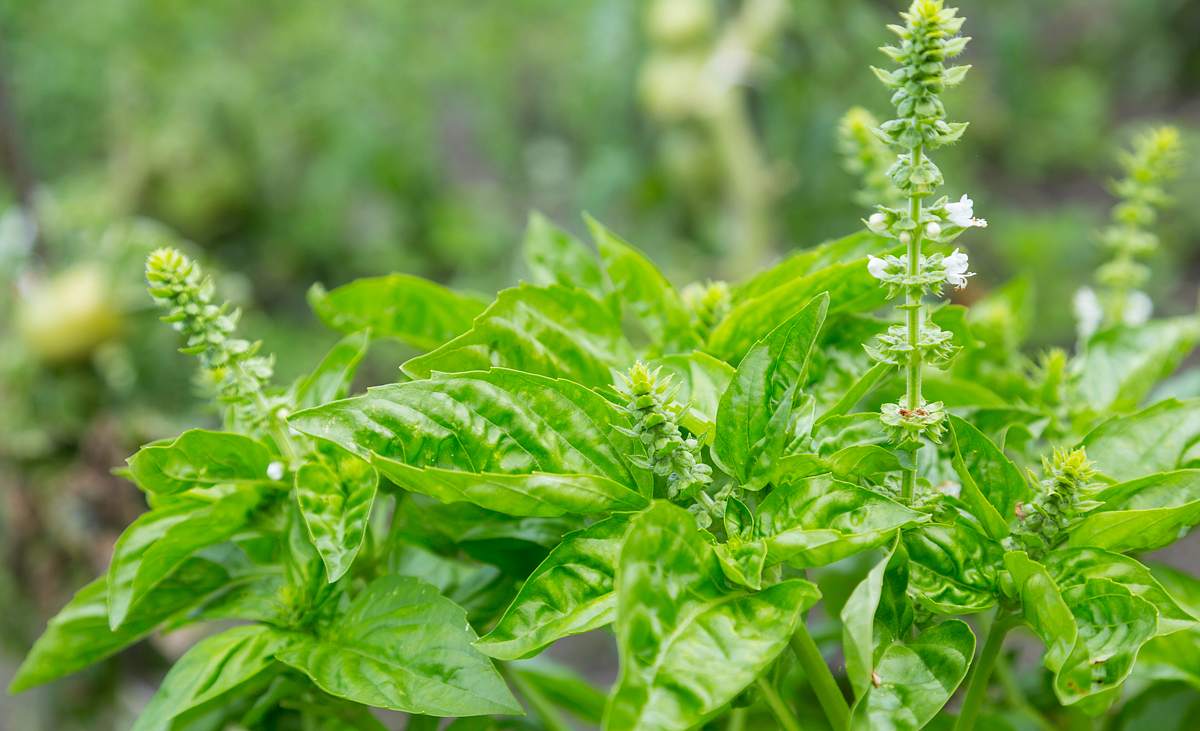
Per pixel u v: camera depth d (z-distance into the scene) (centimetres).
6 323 124
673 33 196
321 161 241
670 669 60
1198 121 312
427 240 258
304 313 236
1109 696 63
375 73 244
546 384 65
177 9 240
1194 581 71
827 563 63
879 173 74
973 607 65
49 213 131
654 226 238
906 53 62
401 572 73
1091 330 77
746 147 201
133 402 122
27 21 238
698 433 66
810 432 66
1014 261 257
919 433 64
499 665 75
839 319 71
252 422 69
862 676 61
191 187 217
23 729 133
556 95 276
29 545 122
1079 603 64
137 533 69
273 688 70
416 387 65
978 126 297
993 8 314
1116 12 336
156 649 131
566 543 64
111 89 230
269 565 71
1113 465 69
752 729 75
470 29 260
